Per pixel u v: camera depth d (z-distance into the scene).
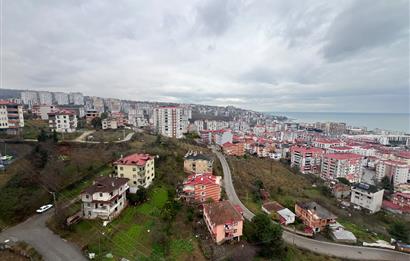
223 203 49.78
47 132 86.12
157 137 106.94
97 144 79.81
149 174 62.62
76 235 39.12
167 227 43.94
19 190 45.69
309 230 53.41
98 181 48.25
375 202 80.62
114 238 39.50
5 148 63.69
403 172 121.06
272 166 116.00
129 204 51.31
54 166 55.47
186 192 56.56
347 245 50.91
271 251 42.50
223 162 100.69
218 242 42.03
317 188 98.31
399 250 50.38
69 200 48.59
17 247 34.97
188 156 81.25
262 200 67.56
